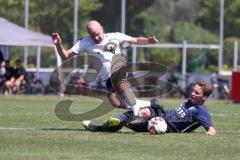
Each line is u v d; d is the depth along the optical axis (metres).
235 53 116.12
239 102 83.75
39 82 98.44
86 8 129.75
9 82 91.88
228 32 141.00
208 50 127.75
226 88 101.69
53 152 28.06
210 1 145.62
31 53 119.94
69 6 128.12
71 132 35.44
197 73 121.31
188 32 143.62
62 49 35.53
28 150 28.52
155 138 33.22
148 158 26.86
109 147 29.83
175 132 35.69
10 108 58.06
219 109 65.69
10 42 83.94
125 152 28.50
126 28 141.75
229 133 37.09
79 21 128.62
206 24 145.25
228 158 27.45
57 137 32.94
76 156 27.05
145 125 35.56
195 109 35.41
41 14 127.69
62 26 127.88
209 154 28.42
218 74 112.50
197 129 38.28
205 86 35.38
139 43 37.34
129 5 142.50
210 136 34.69
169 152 28.72
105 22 136.12
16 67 93.12
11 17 127.88
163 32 149.75
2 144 30.20
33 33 86.00
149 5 146.62
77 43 36.34
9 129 36.97
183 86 106.69
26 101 74.00
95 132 35.59
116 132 35.72
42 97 86.12
